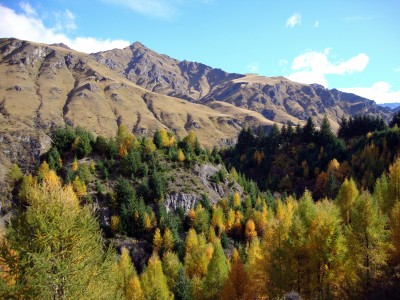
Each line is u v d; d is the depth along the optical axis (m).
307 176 120.06
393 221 31.00
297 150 138.50
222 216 78.38
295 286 28.41
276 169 135.88
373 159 98.31
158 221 74.06
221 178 99.25
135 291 41.72
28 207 15.12
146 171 86.19
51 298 13.89
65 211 15.38
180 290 46.06
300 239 28.80
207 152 113.00
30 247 14.35
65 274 14.13
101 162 88.25
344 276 26.61
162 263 57.75
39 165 89.38
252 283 33.75
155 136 102.25
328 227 27.36
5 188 91.75
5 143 194.00
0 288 13.39
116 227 70.12
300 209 36.16
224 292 34.34
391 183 42.78
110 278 16.36
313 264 27.48
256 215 76.50
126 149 92.94
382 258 28.58
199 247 60.31
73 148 92.75
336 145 126.31
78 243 15.15
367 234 29.41
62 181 78.94
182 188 85.31
